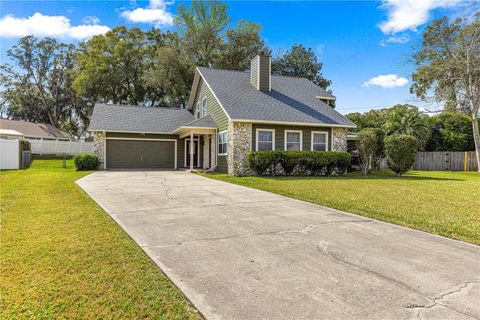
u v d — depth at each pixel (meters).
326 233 4.78
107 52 34.38
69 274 3.14
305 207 6.91
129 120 20.94
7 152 18.02
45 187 9.59
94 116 20.50
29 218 5.50
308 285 2.95
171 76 30.11
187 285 2.94
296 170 15.31
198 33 30.95
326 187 10.33
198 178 13.36
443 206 7.06
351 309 2.51
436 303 2.61
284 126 16.06
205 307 2.54
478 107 20.30
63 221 5.31
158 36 35.88
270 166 14.97
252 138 15.44
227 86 17.91
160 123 21.41
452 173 18.84
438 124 25.56
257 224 5.31
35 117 42.53
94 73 32.47
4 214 5.80
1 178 12.27
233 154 15.02
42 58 40.47
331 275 3.19
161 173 16.12
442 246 4.20
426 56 21.95
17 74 40.31
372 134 16.23
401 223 5.45
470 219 5.79
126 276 3.12
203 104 20.33
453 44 20.61
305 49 33.44
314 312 2.46
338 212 6.40
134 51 34.28
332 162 15.50
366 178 14.10
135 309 2.51
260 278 3.11
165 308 2.53
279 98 17.83
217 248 4.02
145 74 32.84
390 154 15.54
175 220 5.56
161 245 4.12
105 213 6.07
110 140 19.89
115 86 35.31
